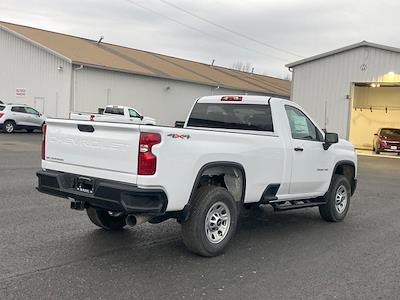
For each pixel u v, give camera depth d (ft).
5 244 19.02
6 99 110.32
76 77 98.68
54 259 17.54
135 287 15.19
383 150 89.51
